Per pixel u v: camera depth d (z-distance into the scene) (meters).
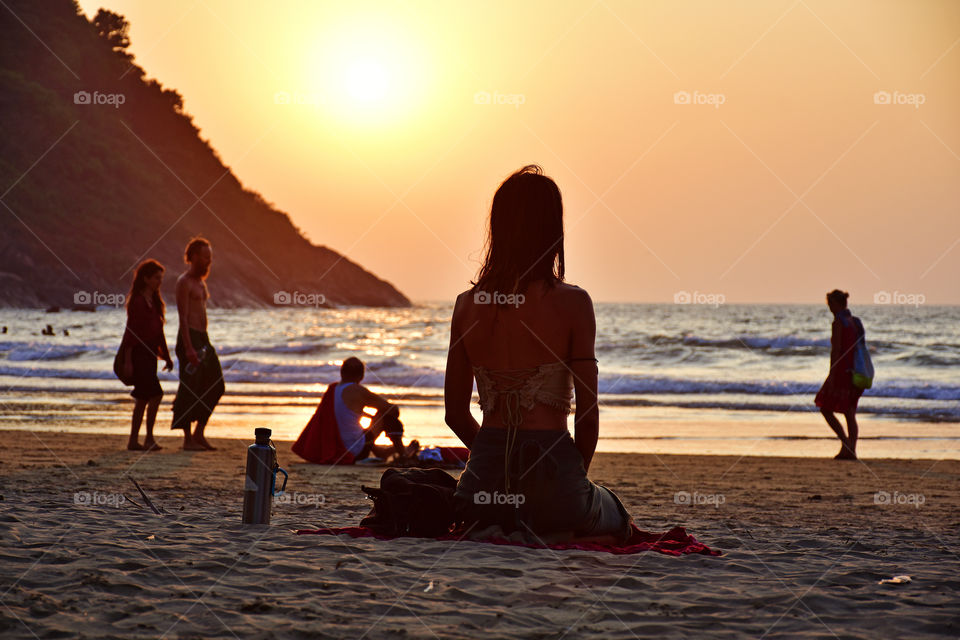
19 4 135.88
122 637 2.12
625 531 3.59
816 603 2.63
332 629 2.22
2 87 124.50
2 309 96.88
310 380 20.64
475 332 3.34
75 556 3.02
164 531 3.65
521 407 3.28
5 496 4.86
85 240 116.88
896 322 50.84
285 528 3.90
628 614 2.45
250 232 165.00
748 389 19.05
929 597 2.75
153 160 152.12
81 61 144.00
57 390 16.30
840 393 8.95
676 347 31.16
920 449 10.27
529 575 2.85
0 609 2.33
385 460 8.04
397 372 21.56
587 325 3.25
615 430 11.99
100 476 6.24
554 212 3.28
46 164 122.69
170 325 42.50
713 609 2.54
